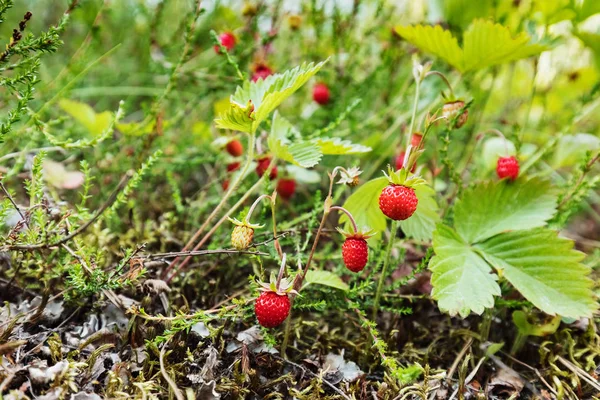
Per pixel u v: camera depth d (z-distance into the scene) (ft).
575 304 0.92
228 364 0.89
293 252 1.15
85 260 0.89
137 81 1.60
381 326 1.03
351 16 1.35
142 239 1.11
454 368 0.94
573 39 1.48
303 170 1.18
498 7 1.30
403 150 1.16
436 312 1.07
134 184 0.98
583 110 1.23
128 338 0.90
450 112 1.03
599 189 1.52
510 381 0.94
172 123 1.27
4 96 1.19
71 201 1.21
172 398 0.83
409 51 1.43
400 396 0.88
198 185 1.37
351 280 1.02
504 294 1.04
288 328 0.91
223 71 1.32
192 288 1.03
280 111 1.47
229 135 1.14
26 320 0.89
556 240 0.95
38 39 0.89
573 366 0.94
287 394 0.88
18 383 0.80
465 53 1.10
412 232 1.00
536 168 1.41
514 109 1.64
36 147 1.18
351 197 0.97
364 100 1.47
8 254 1.00
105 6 1.46
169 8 1.67
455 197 1.15
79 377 0.83
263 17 1.39
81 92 1.36
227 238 1.07
